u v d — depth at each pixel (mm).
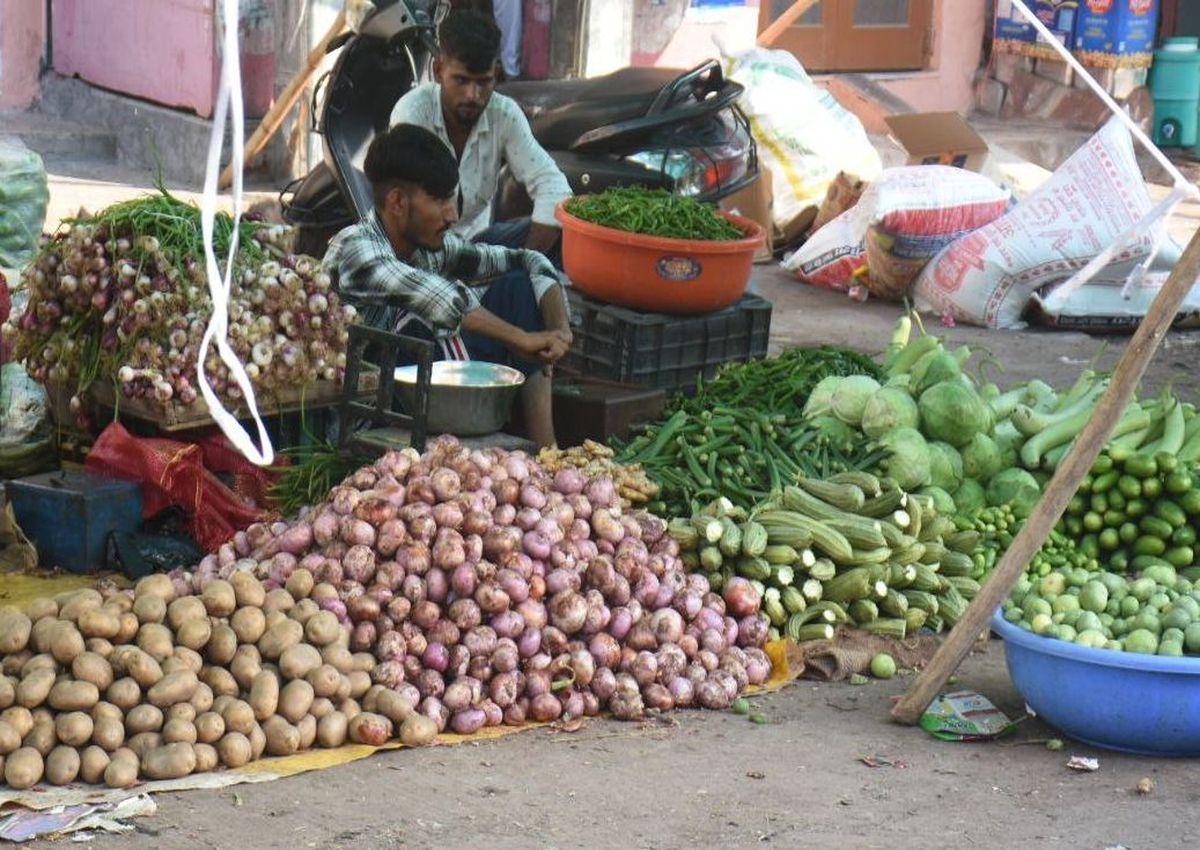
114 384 5047
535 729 4121
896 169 9312
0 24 11234
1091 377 5809
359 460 5000
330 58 10094
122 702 3646
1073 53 13727
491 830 3461
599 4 11117
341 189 7715
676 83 8594
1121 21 13516
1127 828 3613
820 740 4137
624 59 11391
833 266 9547
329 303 5164
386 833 3412
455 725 4039
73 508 4840
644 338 6090
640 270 6027
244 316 4984
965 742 4164
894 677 4668
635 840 3449
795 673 4582
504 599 4152
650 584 4461
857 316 9078
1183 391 7953
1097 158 8781
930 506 5035
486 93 6188
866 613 4785
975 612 4180
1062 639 4113
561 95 8875
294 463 5199
